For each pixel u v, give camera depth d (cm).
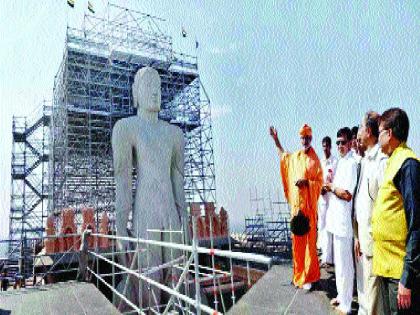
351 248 357
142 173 833
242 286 812
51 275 852
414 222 196
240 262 1023
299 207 419
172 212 821
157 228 786
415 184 199
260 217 1153
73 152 1755
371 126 296
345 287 352
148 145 845
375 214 233
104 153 1848
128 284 721
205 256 993
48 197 1970
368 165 300
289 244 1141
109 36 1650
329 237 530
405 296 195
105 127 1833
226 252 244
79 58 1608
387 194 224
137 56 1720
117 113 1705
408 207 201
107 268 856
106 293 836
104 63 1689
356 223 322
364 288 307
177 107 1970
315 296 399
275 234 1255
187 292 536
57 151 1753
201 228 998
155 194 812
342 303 352
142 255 744
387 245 224
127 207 809
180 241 804
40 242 1248
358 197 311
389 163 225
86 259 730
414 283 193
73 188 1742
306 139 433
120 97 1811
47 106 2008
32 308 507
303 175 422
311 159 426
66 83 1494
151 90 895
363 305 326
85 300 546
